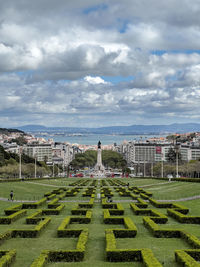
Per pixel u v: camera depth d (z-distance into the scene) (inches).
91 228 1822.1
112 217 1950.1
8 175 7751.0
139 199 2925.7
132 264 1159.0
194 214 2311.8
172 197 3334.2
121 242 1469.0
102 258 1247.5
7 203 3019.2
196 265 1025.5
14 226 1877.5
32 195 3737.7
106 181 6328.7
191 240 1380.4
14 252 1198.3
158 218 1937.7
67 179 7268.7
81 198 3440.0
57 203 2851.9
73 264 1171.3
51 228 1804.9
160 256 1245.1
